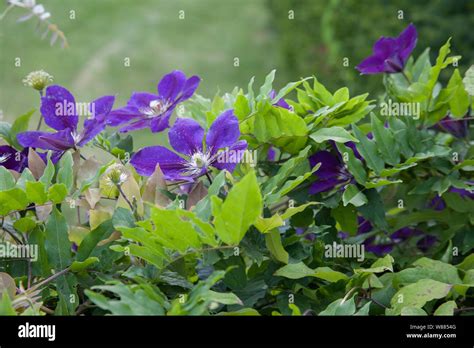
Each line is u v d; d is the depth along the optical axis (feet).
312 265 3.80
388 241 4.71
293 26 26.07
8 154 4.05
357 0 17.85
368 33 17.03
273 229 3.42
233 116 3.62
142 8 35.53
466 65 13.99
